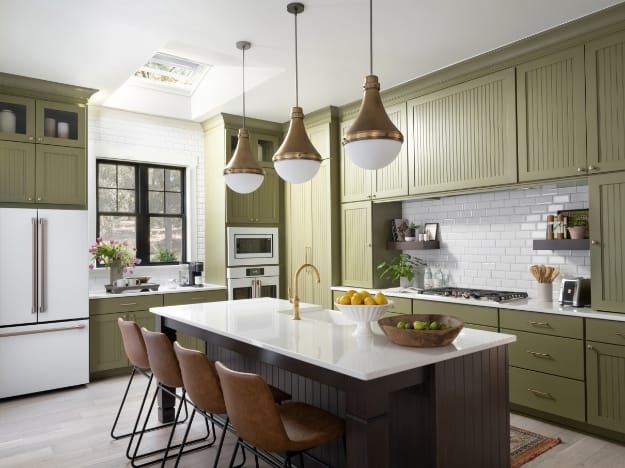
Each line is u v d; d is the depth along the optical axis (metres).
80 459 2.97
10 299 4.10
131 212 5.52
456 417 2.16
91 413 3.78
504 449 2.40
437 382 2.08
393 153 2.29
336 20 3.23
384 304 2.41
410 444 2.21
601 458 2.91
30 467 2.87
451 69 4.08
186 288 5.28
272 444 1.92
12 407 3.92
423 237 4.92
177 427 3.50
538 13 3.15
